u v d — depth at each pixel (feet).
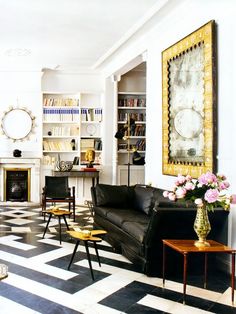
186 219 12.89
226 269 13.78
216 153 14.57
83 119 30.94
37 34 21.52
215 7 14.62
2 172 29.45
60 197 24.58
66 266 14.29
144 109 31.19
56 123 31.09
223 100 14.15
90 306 10.68
